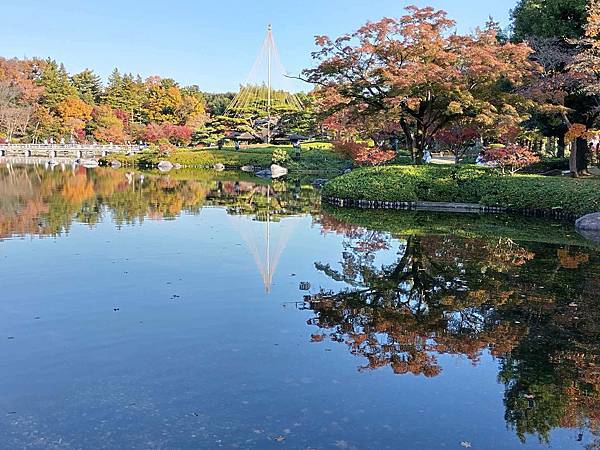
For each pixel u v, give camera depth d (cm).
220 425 383
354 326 609
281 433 373
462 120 1947
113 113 5912
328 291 750
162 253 962
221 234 1184
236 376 465
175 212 1548
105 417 392
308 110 4909
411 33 1770
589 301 716
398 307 685
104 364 486
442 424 395
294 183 2778
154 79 6762
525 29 2144
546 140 3084
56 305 654
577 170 2023
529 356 532
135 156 4422
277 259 943
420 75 1681
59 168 3547
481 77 1742
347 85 1948
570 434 388
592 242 1145
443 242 1136
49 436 366
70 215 1427
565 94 1778
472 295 744
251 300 692
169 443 358
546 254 1016
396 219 1498
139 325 588
